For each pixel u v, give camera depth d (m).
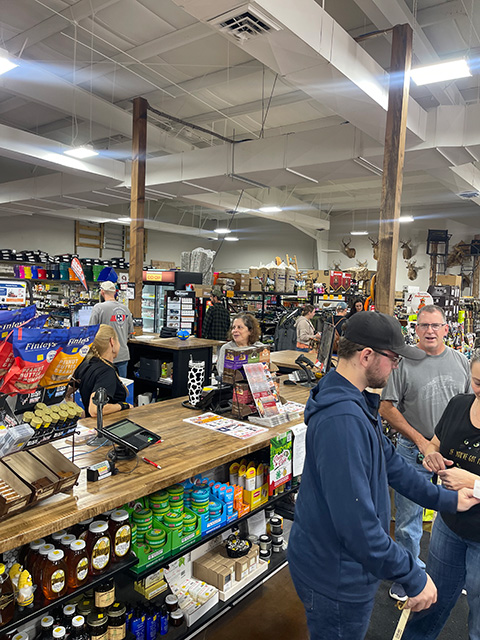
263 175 7.58
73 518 1.47
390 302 5.05
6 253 11.12
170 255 20.66
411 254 17.41
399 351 1.31
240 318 3.60
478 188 8.97
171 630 2.04
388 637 2.26
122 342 5.34
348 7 6.05
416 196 15.56
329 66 4.19
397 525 2.65
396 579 1.21
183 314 6.96
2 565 1.42
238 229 21.83
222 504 2.28
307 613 1.40
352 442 1.23
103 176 8.62
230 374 2.67
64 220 16.75
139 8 6.04
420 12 5.86
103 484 1.71
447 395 2.48
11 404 1.54
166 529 1.97
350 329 1.38
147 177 8.73
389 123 5.04
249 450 2.20
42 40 7.06
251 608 2.43
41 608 1.52
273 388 2.73
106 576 1.71
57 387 1.64
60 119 10.44
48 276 10.39
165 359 5.86
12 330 1.46
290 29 3.63
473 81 7.45
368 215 18.89
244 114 9.50
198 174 8.02
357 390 1.36
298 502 1.44
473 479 1.60
